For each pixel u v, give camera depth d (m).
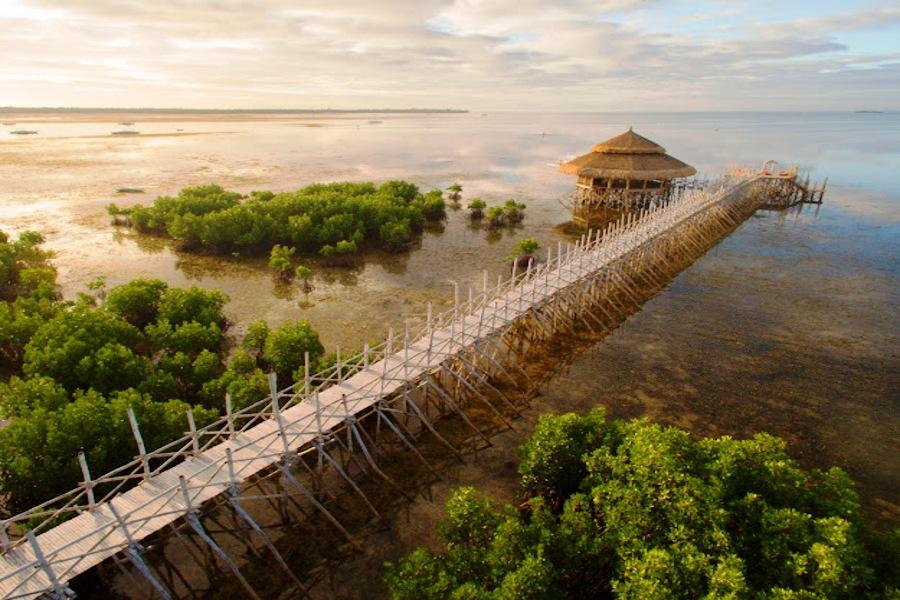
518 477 20.36
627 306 36.00
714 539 11.80
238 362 24.64
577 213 62.03
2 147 112.75
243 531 17.67
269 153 115.12
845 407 25.05
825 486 13.70
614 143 66.38
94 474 17.52
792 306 36.22
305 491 17.00
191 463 16.97
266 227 45.03
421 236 51.91
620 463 14.45
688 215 47.12
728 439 14.70
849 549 11.18
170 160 98.50
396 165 99.69
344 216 47.16
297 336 25.25
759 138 189.50
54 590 12.45
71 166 88.06
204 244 45.81
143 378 23.38
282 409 20.31
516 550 12.88
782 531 11.82
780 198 71.69
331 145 137.88
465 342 24.75
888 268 44.12
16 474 16.64
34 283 36.19
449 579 12.62
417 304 35.22
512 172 92.81
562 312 32.34
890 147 151.88
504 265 43.56
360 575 16.22
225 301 32.16
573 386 26.45
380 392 20.44
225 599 15.43
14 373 26.30
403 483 19.94
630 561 11.68
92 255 44.16
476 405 24.77
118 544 13.68
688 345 30.66
